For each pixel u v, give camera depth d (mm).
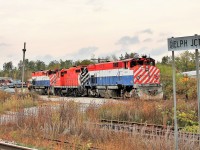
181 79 32594
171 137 11984
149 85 32750
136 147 11789
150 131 14812
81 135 14195
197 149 11117
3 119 18578
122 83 34969
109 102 21781
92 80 40375
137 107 19859
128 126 15867
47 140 13977
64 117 16828
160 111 18656
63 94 47938
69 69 46000
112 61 37188
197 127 15000
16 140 14414
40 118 16750
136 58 33750
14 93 37938
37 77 55562
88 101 32250
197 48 9219
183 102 20359
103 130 14211
